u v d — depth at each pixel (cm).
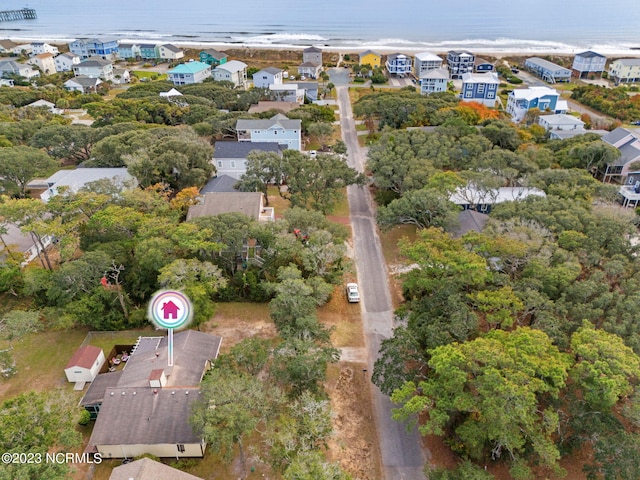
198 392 2923
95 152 6238
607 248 3844
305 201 5459
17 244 4806
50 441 2388
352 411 3203
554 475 2716
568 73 12938
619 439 2431
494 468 2772
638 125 9312
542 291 3306
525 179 5553
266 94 10450
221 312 4166
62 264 4019
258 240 4338
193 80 11919
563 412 2702
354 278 4669
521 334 2677
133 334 3884
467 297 3297
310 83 11594
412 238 5306
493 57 15538
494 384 2356
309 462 2320
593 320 3045
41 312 3941
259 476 2739
